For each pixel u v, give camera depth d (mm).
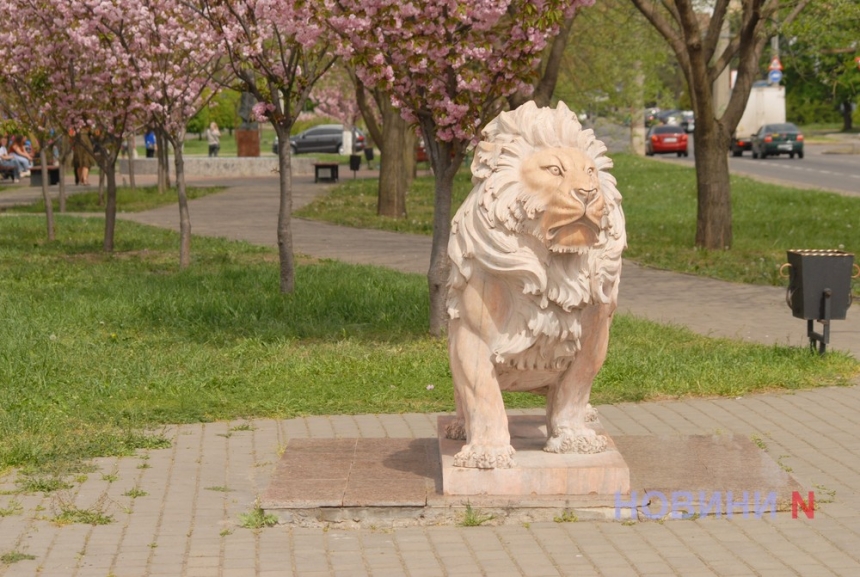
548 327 5961
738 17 22984
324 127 67500
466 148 11391
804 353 10492
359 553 5660
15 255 19078
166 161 36031
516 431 7008
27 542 5828
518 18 10828
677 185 37906
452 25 10719
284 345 11227
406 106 11359
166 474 7098
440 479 6484
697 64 19406
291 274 14062
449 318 6227
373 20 10773
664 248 20578
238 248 20219
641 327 12227
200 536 5934
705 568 5410
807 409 8695
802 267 10414
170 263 18047
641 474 6586
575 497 6094
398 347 11188
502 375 6266
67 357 10438
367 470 6688
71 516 6211
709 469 6699
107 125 19109
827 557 5543
